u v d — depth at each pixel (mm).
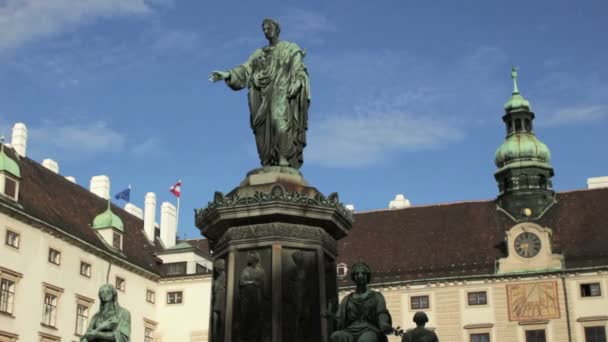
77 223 57562
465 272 60719
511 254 59969
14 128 58531
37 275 50031
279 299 11492
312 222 12023
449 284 60312
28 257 49469
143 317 61156
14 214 48594
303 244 11875
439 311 60000
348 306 10469
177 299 63125
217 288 12078
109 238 59188
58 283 51969
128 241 64000
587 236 61031
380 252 65062
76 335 53156
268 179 12320
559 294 57969
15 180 50688
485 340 58531
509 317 58438
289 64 13156
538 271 58656
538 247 59500
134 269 60562
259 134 13047
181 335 62062
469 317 59250
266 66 13203
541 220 63750
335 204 12156
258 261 11789
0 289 46781
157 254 65562
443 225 66188
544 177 65812
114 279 58344
